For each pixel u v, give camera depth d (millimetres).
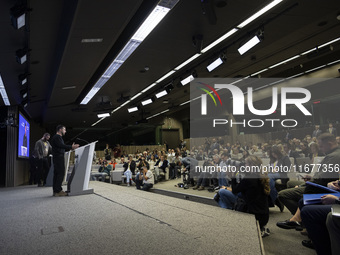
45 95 10547
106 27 5199
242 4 5027
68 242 1799
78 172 4355
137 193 4359
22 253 1604
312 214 1800
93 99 11797
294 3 5336
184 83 9219
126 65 8031
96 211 2852
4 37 5027
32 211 2982
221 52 7238
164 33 6055
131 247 1662
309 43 7816
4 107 9438
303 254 2684
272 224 3822
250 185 3125
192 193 6625
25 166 10930
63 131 4422
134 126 20828
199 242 1740
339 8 5730
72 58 6527
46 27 5117
